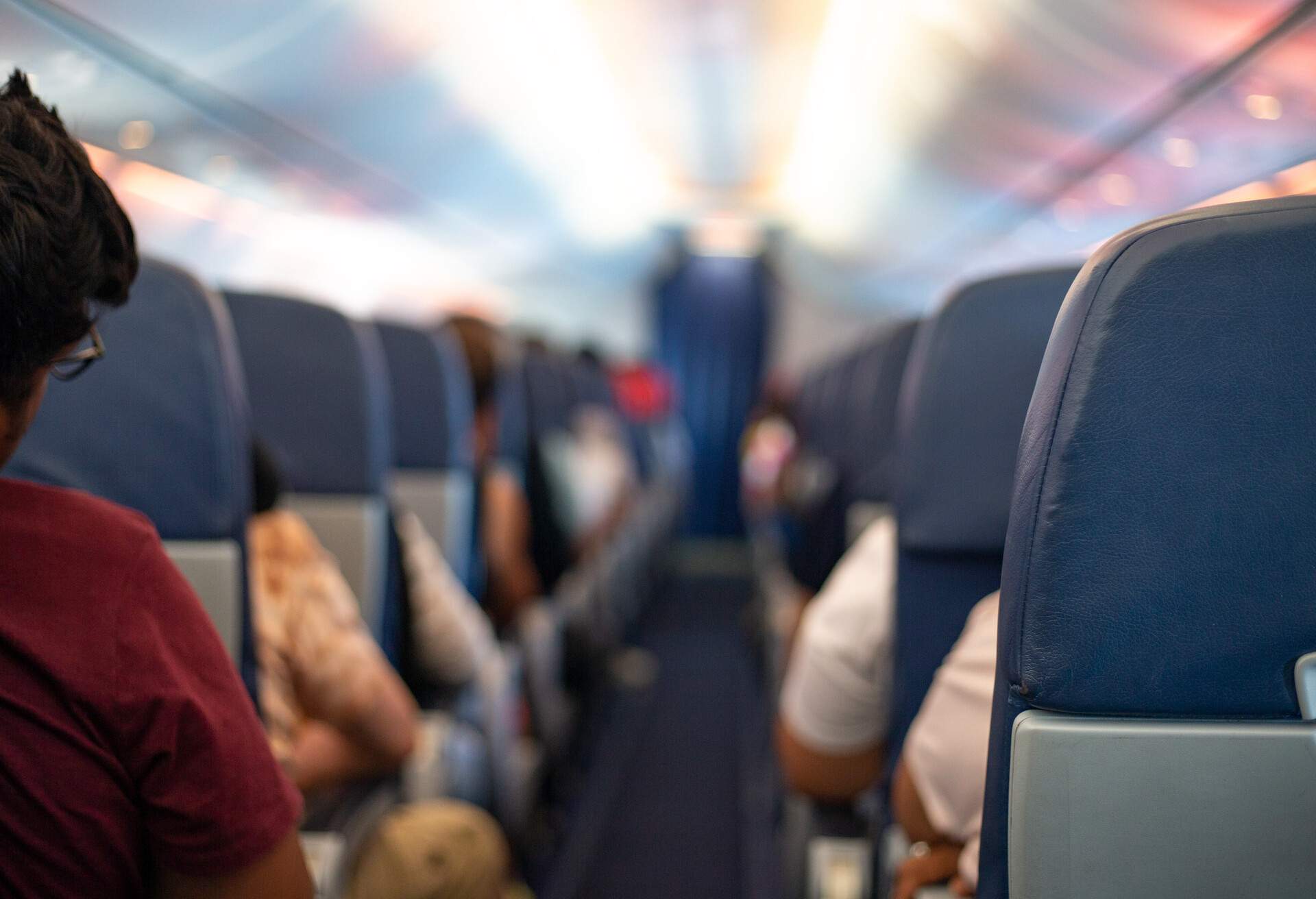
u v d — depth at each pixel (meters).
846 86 4.79
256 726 0.71
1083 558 0.67
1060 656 0.68
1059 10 2.67
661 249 9.70
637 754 3.69
